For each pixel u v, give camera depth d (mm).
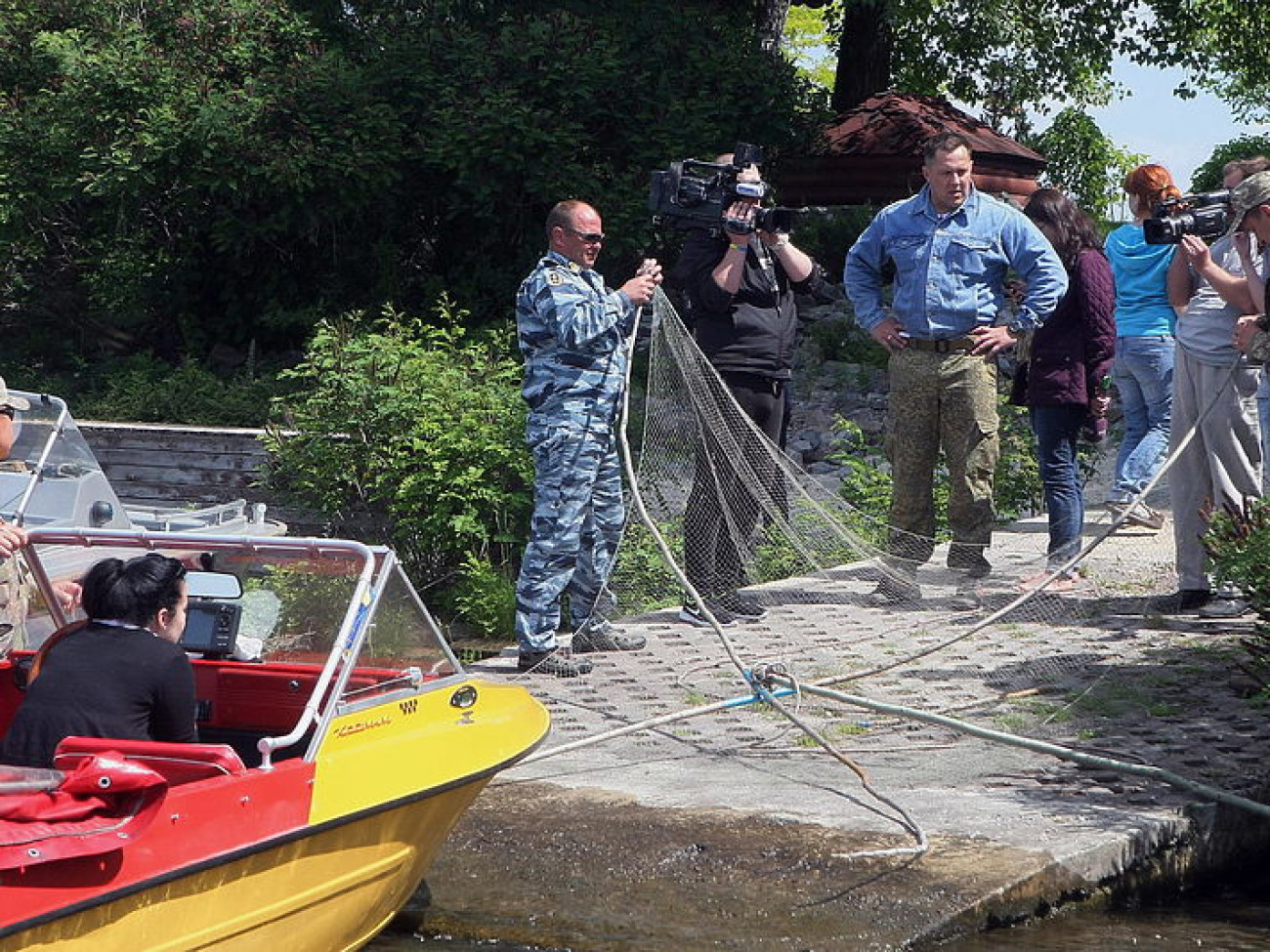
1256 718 7301
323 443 12695
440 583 12336
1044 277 9375
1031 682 7953
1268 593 7473
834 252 22500
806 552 9711
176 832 4340
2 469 7941
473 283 19344
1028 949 5305
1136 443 11672
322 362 13133
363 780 4973
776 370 9391
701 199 9102
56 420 8258
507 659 9023
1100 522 11508
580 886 5625
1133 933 5523
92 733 4781
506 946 5266
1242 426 8781
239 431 14281
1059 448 9875
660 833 6055
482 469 11828
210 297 20141
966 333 9516
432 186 19500
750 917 5320
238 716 5613
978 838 5895
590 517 8750
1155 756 6805
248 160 18188
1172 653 8367
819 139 22500
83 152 18016
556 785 6688
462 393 12430
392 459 12375
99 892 4117
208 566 5582
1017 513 12047
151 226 19641
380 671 5320
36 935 3998
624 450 7520
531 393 8555
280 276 19844
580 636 8930
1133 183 11008
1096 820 6066
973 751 7000
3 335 20531
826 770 6820
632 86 19219
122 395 17453
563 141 18453
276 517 13422
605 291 8570
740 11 24312
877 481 12664
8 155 18719
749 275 9297
